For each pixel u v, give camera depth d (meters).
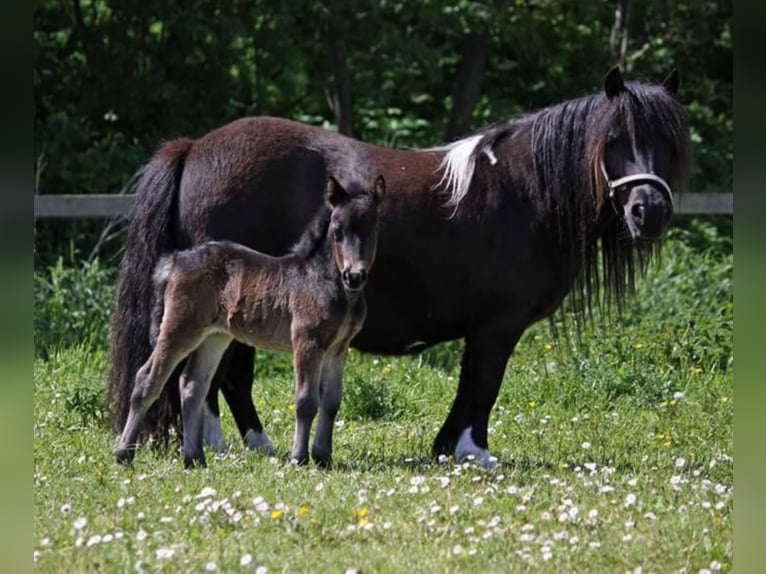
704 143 30.62
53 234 22.64
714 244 25.41
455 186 12.46
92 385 14.96
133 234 12.66
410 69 27.73
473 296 12.53
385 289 12.55
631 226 11.87
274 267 11.66
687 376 17.38
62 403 15.06
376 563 8.80
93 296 19.41
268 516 9.84
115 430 12.34
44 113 26.09
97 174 24.67
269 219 12.53
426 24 26.62
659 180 11.84
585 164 12.31
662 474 12.04
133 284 12.51
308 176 12.58
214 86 26.48
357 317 11.60
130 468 11.59
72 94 25.98
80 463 11.89
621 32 29.64
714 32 30.98
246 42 26.36
